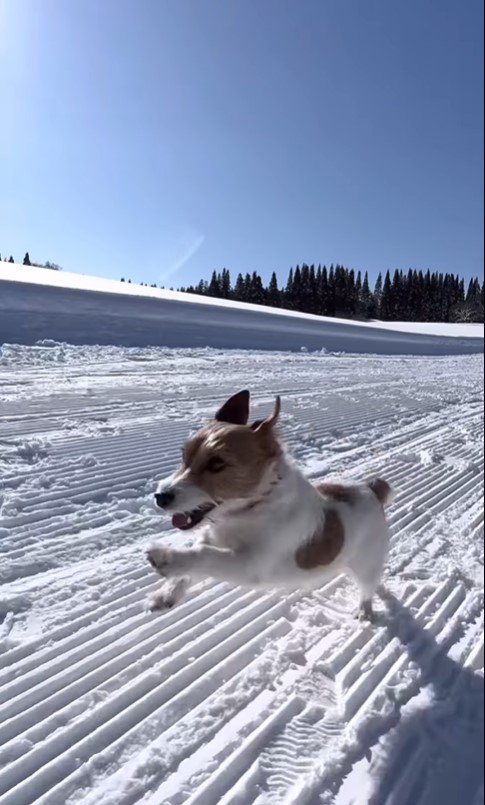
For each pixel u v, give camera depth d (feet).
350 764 1.93
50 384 7.70
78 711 2.04
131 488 4.26
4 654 2.30
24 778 1.75
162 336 14.65
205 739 1.97
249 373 10.96
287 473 2.33
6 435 5.09
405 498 4.72
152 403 7.10
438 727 2.14
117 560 3.20
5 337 11.18
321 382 10.83
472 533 4.09
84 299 17.03
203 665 2.36
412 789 1.85
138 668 2.29
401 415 8.30
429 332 38.55
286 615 2.82
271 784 1.82
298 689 2.27
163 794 1.75
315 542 2.42
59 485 4.14
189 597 2.88
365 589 2.81
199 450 2.15
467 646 2.69
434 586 3.24
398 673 2.43
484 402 10.30
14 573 2.94
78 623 2.56
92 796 1.72
